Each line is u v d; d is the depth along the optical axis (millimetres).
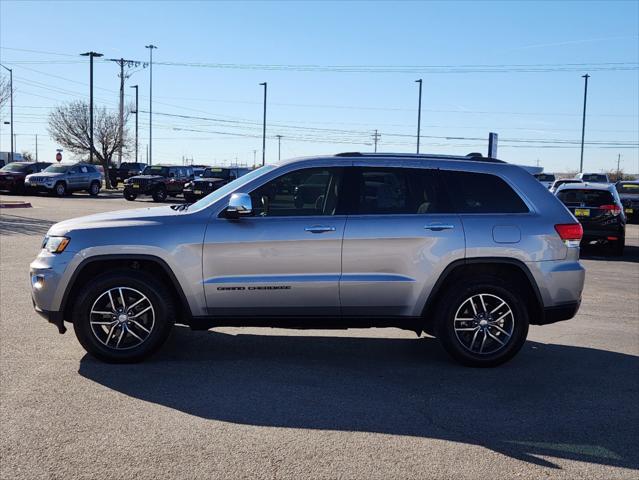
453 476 3824
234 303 5828
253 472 3814
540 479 3809
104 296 5781
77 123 50750
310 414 4773
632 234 21250
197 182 31453
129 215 6051
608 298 9633
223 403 4957
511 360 6312
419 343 6910
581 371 5980
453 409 4945
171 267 5758
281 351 6461
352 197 5953
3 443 4148
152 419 4605
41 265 5805
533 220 6020
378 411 4867
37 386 5238
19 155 60500
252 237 5781
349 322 5969
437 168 6113
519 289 6191
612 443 4363
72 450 4066
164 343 6383
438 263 5871
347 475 3801
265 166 6359
